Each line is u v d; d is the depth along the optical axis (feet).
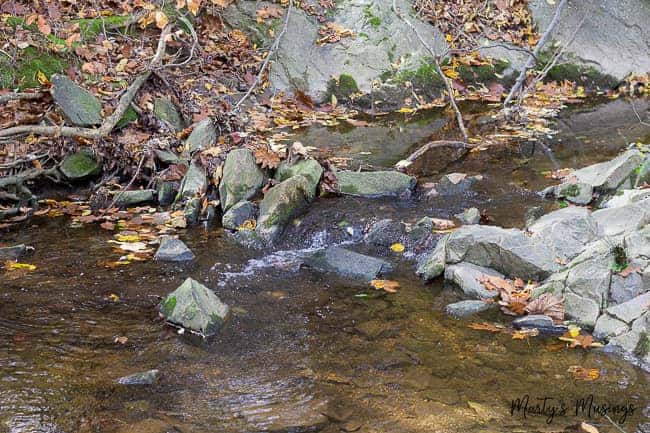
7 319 15.05
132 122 23.95
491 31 35.35
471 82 33.60
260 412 12.26
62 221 20.39
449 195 21.77
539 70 34.86
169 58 28.27
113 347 14.16
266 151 22.29
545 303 15.42
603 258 15.64
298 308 15.85
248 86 29.48
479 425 11.94
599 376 13.34
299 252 18.76
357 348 14.30
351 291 16.65
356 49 31.99
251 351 14.16
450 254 17.20
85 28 27.68
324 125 28.40
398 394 12.80
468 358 13.94
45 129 21.34
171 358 13.85
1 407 12.12
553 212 18.51
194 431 11.72
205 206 20.85
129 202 21.56
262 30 31.53
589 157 25.03
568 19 36.42
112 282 16.83
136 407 12.32
